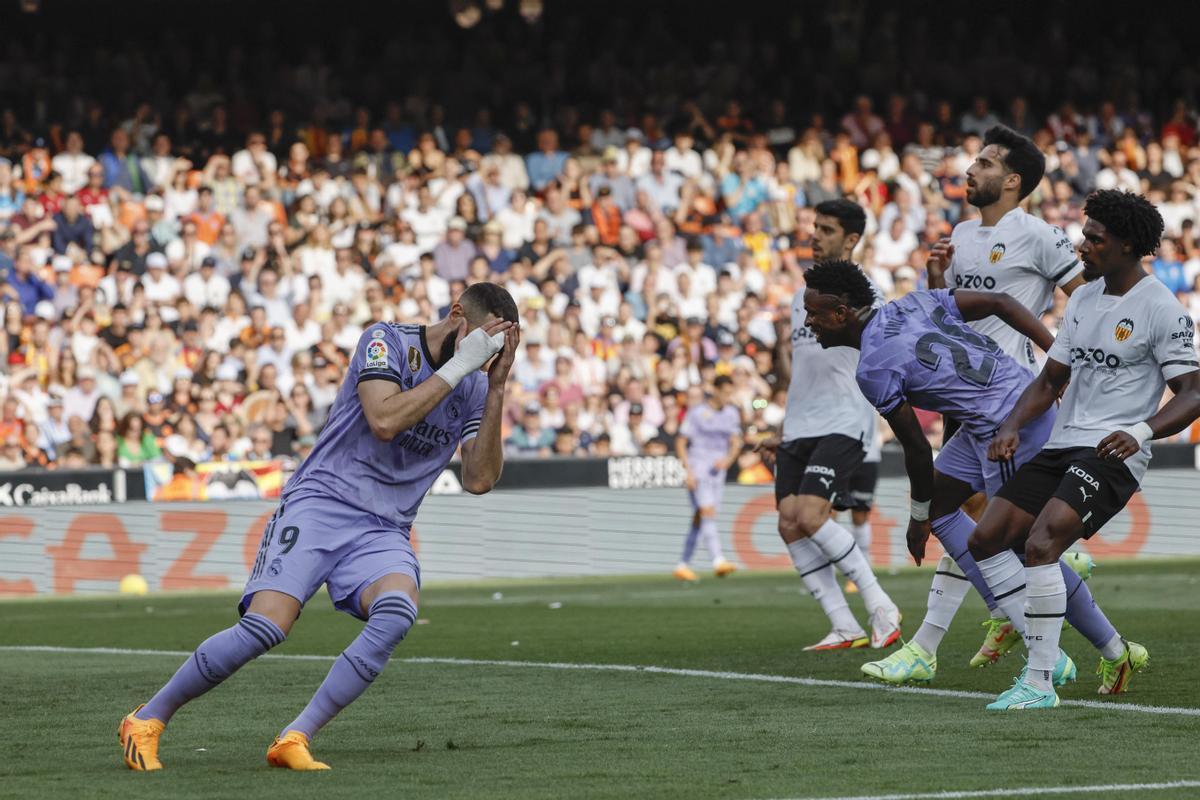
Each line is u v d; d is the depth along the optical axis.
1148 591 44.47
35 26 82.38
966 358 23.02
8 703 23.98
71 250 68.06
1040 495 22.03
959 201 81.94
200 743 19.61
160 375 62.75
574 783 16.22
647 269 72.94
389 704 23.20
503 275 70.62
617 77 85.62
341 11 86.56
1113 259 21.09
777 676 26.06
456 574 58.47
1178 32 93.50
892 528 61.59
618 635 34.34
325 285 68.50
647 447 61.22
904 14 92.12
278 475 57.31
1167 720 20.00
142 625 39.84
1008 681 24.77
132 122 75.75
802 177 80.25
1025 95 89.94
